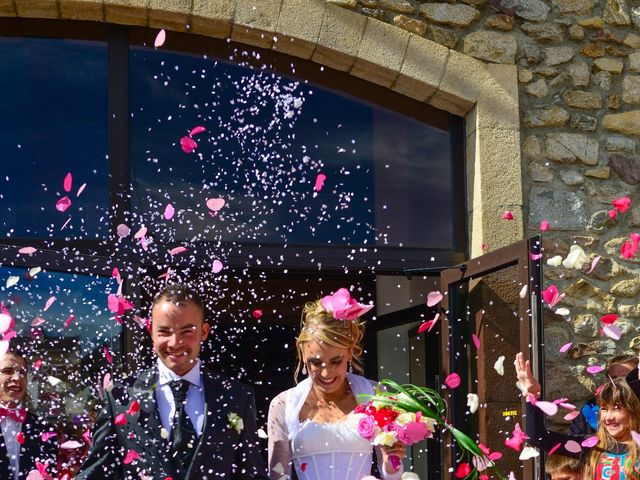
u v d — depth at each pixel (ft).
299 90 15.08
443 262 15.01
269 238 14.55
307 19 14.61
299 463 10.50
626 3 15.72
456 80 14.97
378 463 10.54
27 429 11.50
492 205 14.75
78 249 13.89
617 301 14.93
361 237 14.90
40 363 12.00
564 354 14.64
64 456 11.43
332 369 10.40
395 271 14.89
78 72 14.48
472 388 14.16
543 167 15.10
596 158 15.24
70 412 12.37
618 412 10.93
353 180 15.05
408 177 15.24
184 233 14.24
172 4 14.14
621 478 10.89
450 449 13.78
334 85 15.21
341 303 9.98
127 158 14.25
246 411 9.91
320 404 10.77
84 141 14.32
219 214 14.43
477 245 14.82
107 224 14.06
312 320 10.51
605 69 15.52
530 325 12.51
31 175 14.08
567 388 14.53
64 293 13.37
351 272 14.98
